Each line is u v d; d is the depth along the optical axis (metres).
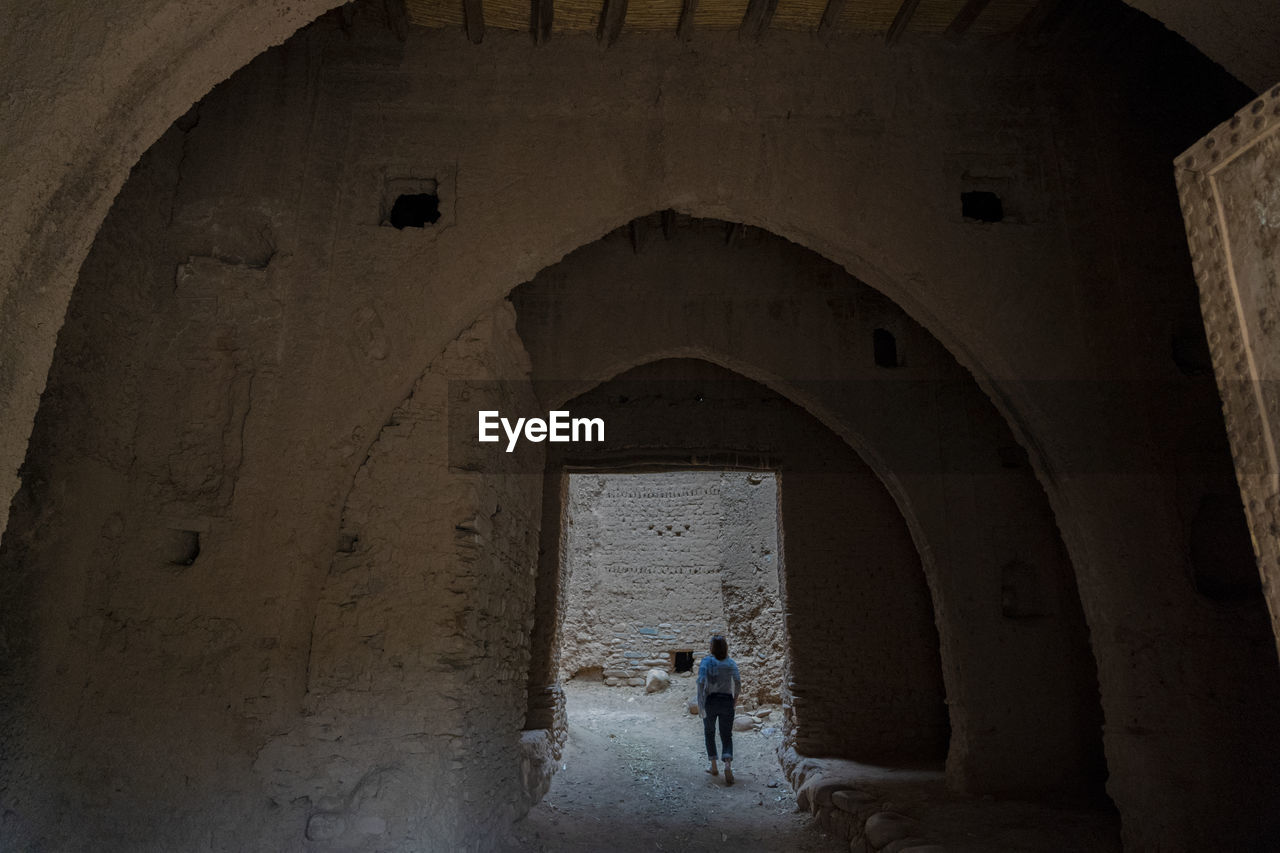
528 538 5.88
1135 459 4.66
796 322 6.90
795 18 5.02
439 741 3.97
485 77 4.95
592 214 4.78
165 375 4.21
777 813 6.63
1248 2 2.54
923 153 5.04
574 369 6.62
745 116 4.98
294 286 4.46
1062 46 5.18
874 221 4.90
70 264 2.06
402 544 4.25
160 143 4.41
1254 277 1.82
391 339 4.47
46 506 3.50
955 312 4.84
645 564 12.63
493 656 4.73
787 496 7.81
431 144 4.82
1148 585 4.48
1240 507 4.57
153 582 3.90
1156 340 4.80
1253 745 4.17
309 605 4.11
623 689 11.83
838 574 7.64
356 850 3.80
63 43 1.95
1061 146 5.14
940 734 7.30
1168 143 5.09
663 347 6.75
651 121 4.93
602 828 5.86
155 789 3.66
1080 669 6.18
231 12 2.20
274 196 4.56
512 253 4.68
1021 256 4.96
